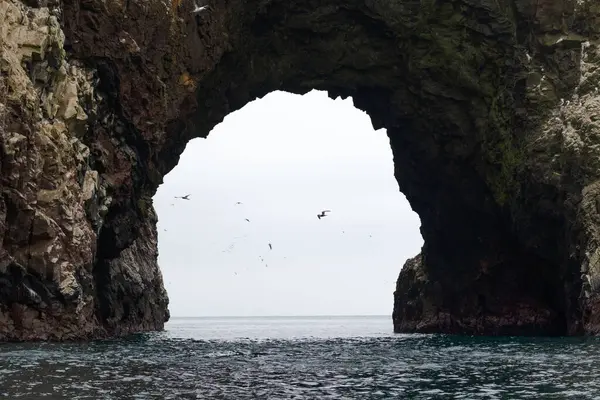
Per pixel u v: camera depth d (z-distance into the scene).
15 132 46.03
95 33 54.88
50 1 51.72
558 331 70.44
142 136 57.56
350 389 30.64
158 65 57.94
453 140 70.06
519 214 67.31
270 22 65.81
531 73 67.81
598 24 67.06
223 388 30.19
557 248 66.00
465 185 72.00
